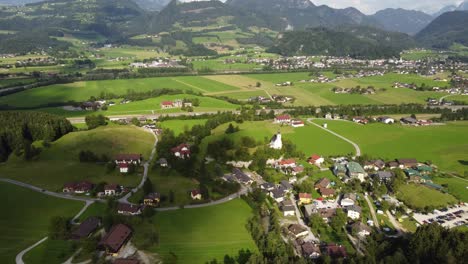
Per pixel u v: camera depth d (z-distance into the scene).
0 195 154.75
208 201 152.25
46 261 110.50
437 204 156.12
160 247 117.94
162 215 139.25
